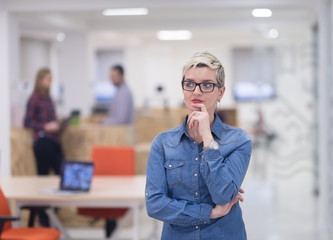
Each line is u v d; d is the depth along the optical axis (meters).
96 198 4.23
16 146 6.45
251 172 11.63
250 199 8.67
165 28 10.28
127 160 5.34
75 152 6.77
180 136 2.33
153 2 6.35
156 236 5.32
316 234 6.33
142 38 14.50
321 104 6.38
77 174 4.51
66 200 4.29
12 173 6.44
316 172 8.89
